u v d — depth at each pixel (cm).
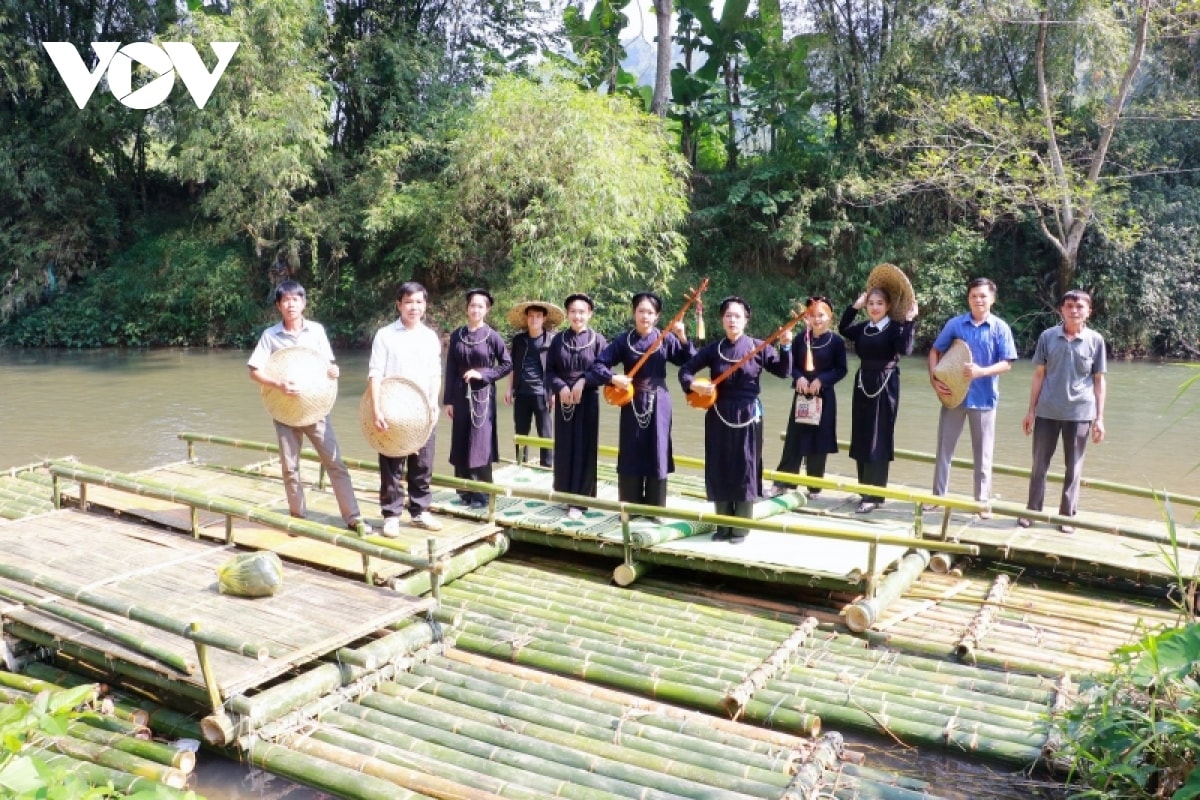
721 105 2005
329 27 1919
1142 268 1681
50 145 1994
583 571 608
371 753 391
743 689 433
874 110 1814
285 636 441
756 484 577
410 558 489
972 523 627
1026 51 1712
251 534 586
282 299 589
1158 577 539
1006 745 392
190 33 1664
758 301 1919
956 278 1781
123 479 589
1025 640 492
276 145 1691
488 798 356
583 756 382
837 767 379
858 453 671
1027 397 1312
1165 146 1756
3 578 503
